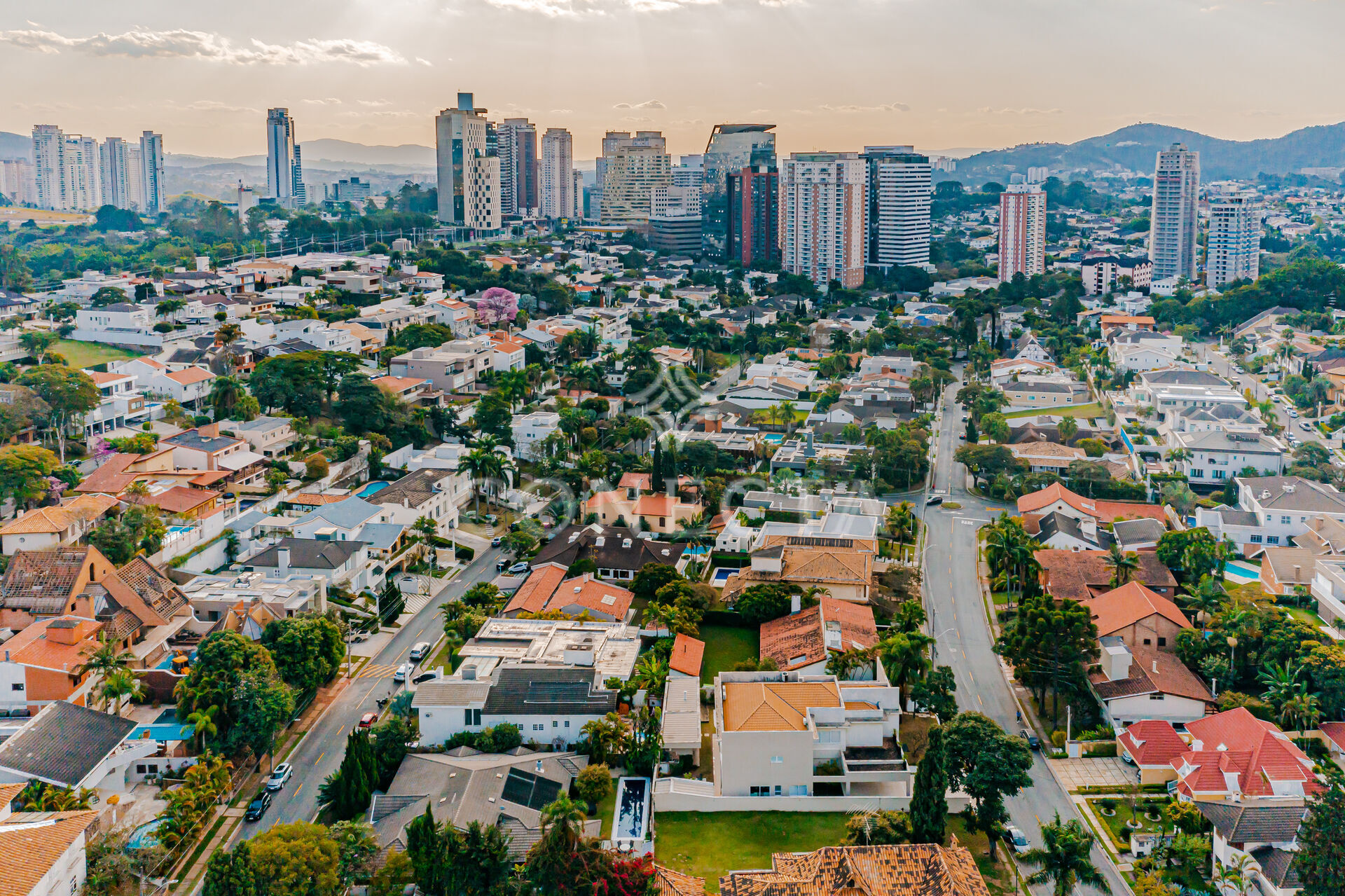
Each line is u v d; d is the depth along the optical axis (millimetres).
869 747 148750
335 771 151000
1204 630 184375
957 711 158250
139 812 139750
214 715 150250
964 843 137750
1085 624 167000
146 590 178375
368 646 187125
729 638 188000
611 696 157625
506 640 176000
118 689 153375
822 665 166750
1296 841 127562
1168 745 151375
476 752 151125
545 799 139500
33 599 171750
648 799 142750
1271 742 143750
